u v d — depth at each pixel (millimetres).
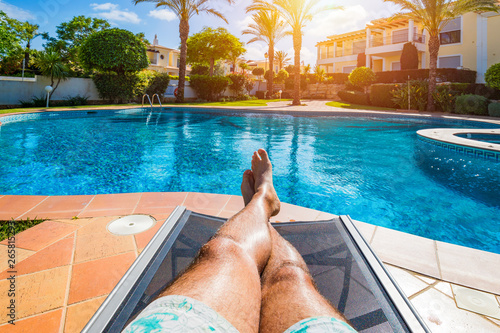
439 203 2834
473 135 6035
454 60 19062
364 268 1062
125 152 5047
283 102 20016
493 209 2654
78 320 1043
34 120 8539
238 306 583
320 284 974
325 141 6246
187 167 4176
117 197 2344
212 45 24531
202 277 628
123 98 14789
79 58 14102
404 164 4340
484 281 1300
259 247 798
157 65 29312
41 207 2109
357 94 18641
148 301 819
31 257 1432
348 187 3312
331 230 1334
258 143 6012
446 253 1524
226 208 2129
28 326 1007
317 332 546
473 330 1033
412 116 10312
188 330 494
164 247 1118
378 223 2398
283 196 3010
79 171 3896
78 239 1623
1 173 3723
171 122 9156
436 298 1191
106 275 1296
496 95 13398
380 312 847
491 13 16875
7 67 15055
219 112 12086
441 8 12945
